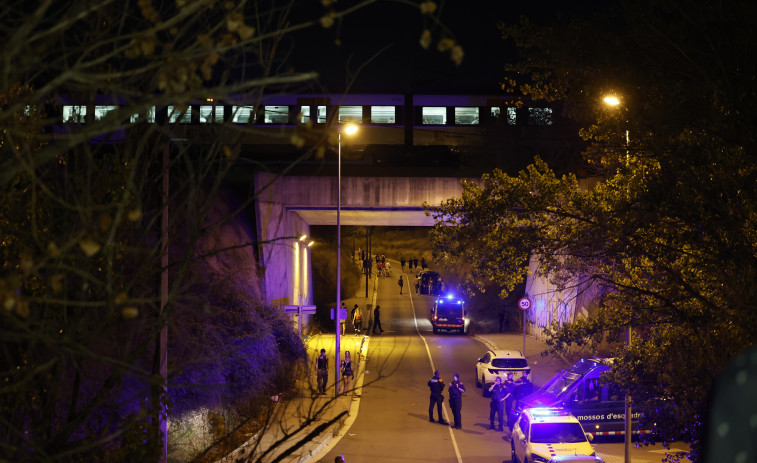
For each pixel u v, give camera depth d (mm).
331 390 26344
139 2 3480
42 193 5562
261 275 31844
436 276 70125
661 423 12883
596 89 12344
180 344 16156
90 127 3250
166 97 3344
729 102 9805
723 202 10297
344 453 19516
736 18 9828
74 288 5363
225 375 20719
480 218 14055
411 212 37750
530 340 42750
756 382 1486
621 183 13344
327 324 52719
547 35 12289
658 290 12719
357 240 96562
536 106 39562
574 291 33281
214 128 5320
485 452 19875
